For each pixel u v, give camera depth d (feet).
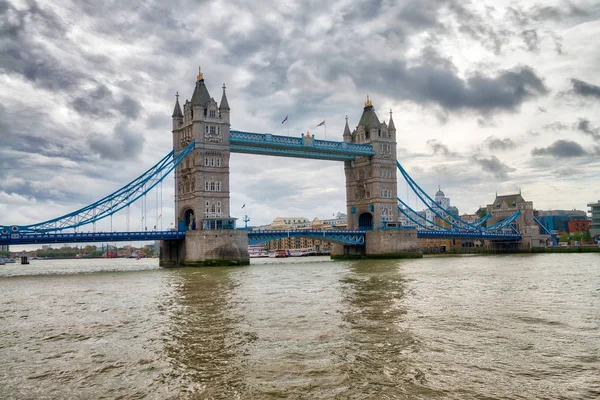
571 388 63.21
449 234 550.77
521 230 643.45
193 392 63.21
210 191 387.75
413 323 103.91
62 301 155.12
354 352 80.74
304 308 126.00
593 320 106.73
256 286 186.39
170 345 87.81
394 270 270.26
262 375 69.56
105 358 80.38
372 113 501.56
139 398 61.67
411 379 66.95
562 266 296.10
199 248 365.61
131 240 360.28
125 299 155.02
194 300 146.30
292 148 441.27
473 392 61.93
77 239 338.54
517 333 93.97
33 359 80.84
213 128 393.70
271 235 421.59
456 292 157.48
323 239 464.65
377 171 489.26
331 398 60.44
